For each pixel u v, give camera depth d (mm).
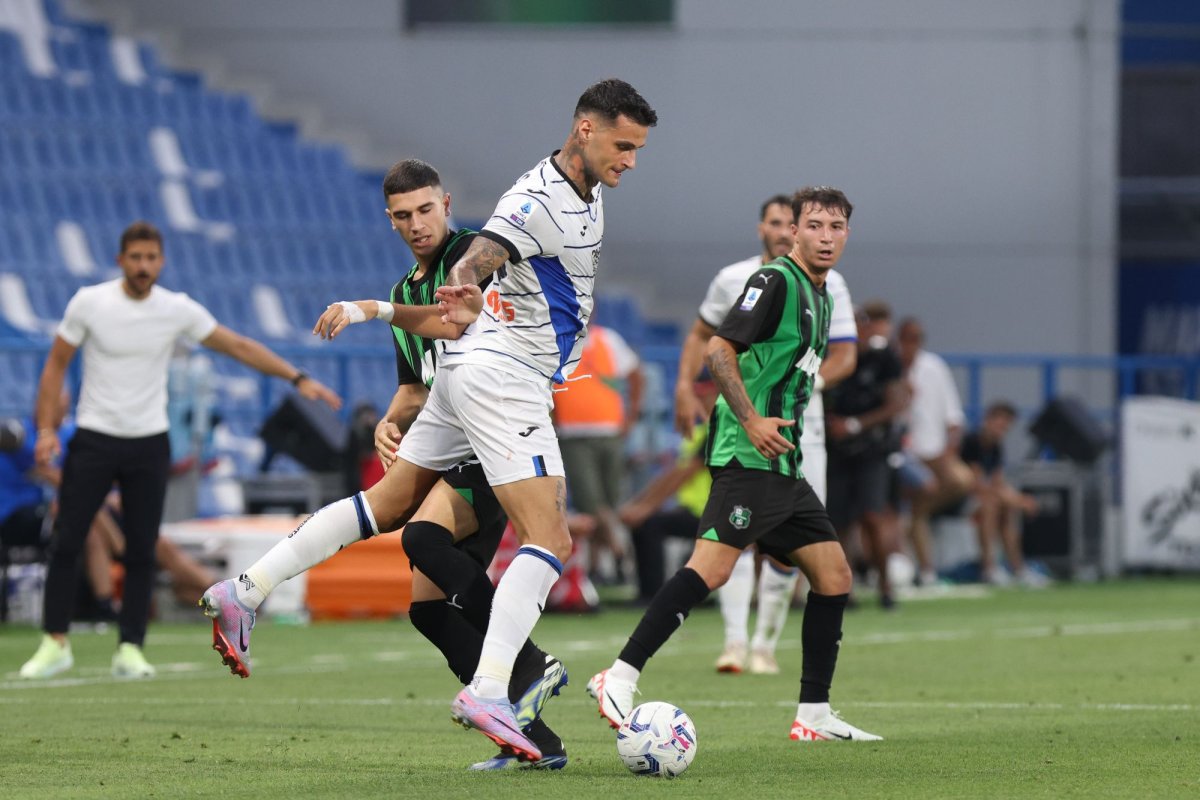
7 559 43031
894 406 45750
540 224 17844
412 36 81062
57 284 61781
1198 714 23938
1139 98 81688
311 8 80938
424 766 18781
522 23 80875
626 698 19656
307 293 70312
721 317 29141
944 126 80062
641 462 57188
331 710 25047
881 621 44250
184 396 47719
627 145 17969
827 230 21031
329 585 45156
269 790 16875
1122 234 81625
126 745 20750
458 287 17062
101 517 43281
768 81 80375
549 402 18422
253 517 48812
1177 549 64812
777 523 20797
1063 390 78875
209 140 73250
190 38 80812
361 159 80562
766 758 19250
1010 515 61250
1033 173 80000
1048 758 19125
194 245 67500
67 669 31844
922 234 80062
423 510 18453
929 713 24375
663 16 80500
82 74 71750
